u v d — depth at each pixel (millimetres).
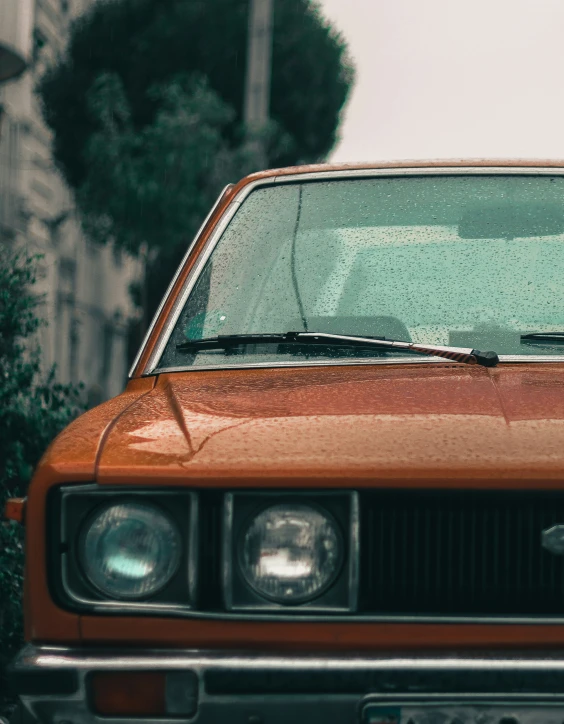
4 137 27766
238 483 2822
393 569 2842
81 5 35562
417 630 2789
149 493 2861
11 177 28172
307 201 4195
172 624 2818
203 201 18719
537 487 2795
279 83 31422
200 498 2852
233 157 19078
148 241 18922
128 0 30484
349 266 3951
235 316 3857
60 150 30484
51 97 30250
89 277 37375
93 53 30156
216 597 2846
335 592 2816
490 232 4016
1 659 5633
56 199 32219
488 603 2832
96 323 38719
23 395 6844
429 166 4281
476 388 3232
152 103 29734
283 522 2832
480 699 2689
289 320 3826
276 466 2838
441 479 2809
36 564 2885
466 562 2842
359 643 2789
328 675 2713
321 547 2824
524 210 4086
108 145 19141
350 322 3791
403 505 2854
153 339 3818
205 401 3246
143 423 3109
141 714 2764
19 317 6910
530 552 2830
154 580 2842
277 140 21516
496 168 4254
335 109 32250
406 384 3301
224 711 2725
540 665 2689
